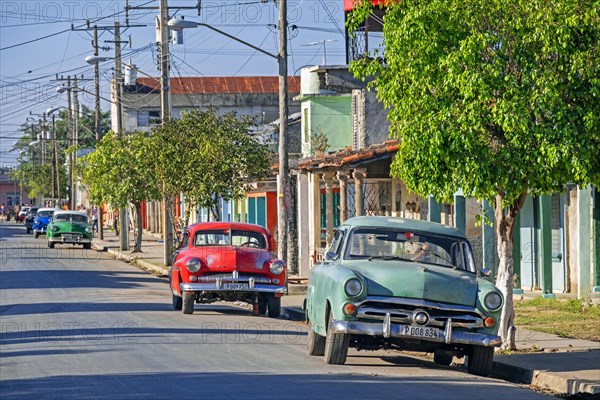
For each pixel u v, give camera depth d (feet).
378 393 96.63
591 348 137.08
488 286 116.78
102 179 403.54
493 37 120.37
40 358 122.62
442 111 121.49
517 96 118.52
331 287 117.60
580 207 189.67
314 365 117.60
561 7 119.75
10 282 262.88
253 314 188.85
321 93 376.27
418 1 126.31
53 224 462.60
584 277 189.98
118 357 123.03
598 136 119.96
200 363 117.50
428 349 117.80
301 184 265.54
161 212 568.41
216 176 276.00
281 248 228.43
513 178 122.42
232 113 283.79
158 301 212.64
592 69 119.34
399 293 114.32
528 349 136.77
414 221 128.67
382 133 308.40
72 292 232.53
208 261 181.88
